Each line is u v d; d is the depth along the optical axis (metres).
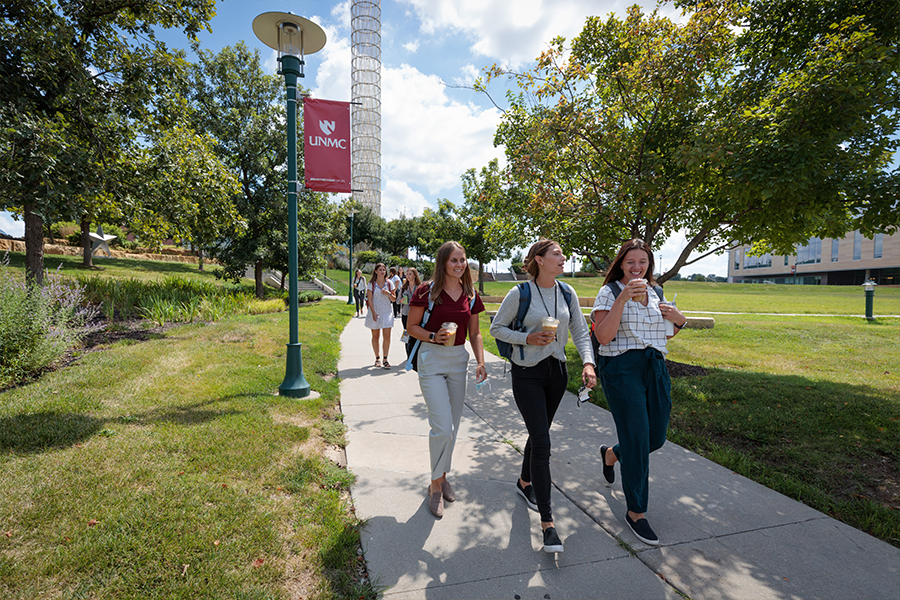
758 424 4.44
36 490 2.68
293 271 5.14
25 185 7.98
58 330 6.04
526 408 2.70
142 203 11.55
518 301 2.78
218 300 13.12
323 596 2.05
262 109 22.41
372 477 3.37
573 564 2.40
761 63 6.49
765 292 40.62
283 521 2.62
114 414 4.07
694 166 5.48
